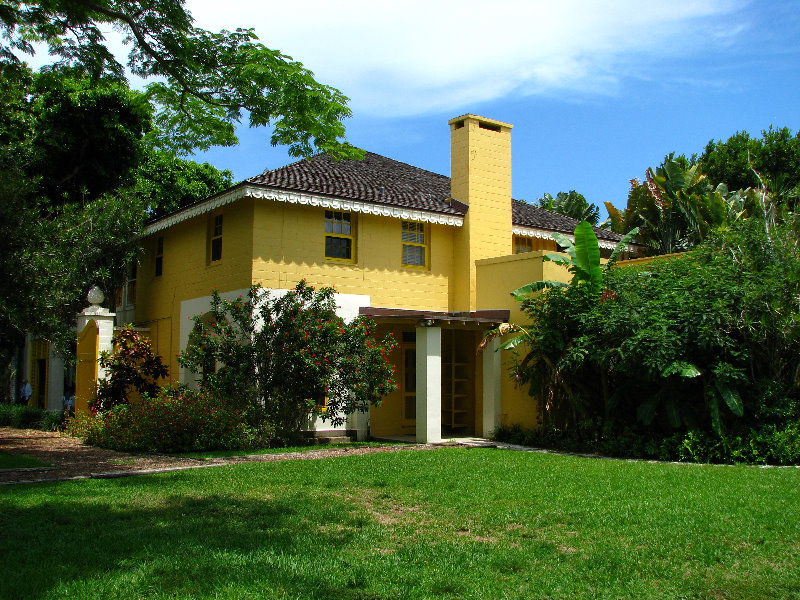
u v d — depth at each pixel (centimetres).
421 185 2019
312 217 1650
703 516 723
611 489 878
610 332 1305
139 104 1175
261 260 1563
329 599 482
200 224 1811
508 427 1583
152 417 1305
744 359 1234
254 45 1072
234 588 498
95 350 1612
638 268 1500
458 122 1889
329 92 1108
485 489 875
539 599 488
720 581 526
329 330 1398
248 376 1397
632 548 610
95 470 1016
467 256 1819
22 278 1196
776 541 631
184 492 837
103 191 2141
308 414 1481
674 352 1209
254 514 725
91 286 1823
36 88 1121
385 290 1739
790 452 1151
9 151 1702
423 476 968
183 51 1043
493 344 1611
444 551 596
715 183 2923
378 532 659
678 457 1222
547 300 1462
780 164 2900
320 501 791
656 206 2505
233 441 1308
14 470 1005
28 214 1206
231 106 1131
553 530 674
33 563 552
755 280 1274
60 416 1744
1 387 2714
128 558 566
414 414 1766
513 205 2259
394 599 485
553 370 1412
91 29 1062
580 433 1401
